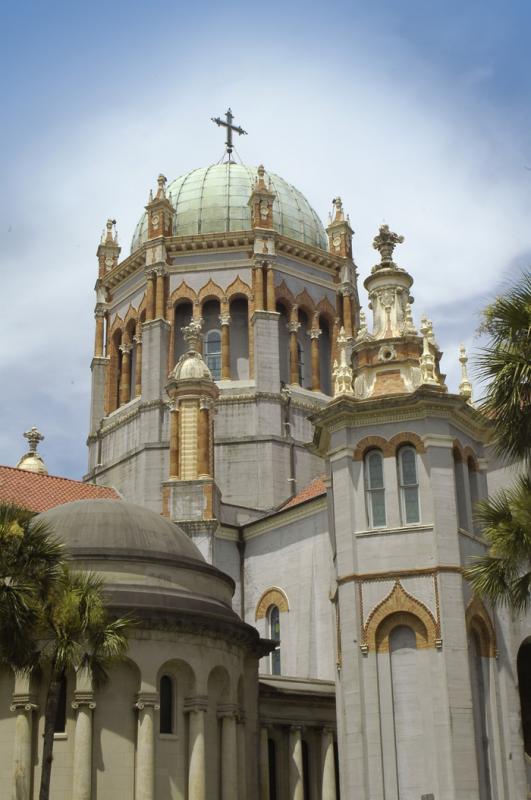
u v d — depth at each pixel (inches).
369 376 1710.1
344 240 2869.1
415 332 1720.0
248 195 2829.7
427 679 1491.1
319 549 2155.5
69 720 1482.5
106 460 2677.2
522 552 1130.7
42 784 1224.8
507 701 1571.1
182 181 2925.7
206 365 2517.2
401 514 1589.6
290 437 2524.6
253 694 1784.0
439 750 1448.1
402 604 1534.2
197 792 1526.8
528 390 1058.7
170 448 2331.4
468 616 1545.3
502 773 1509.6
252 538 2346.2
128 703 1520.7
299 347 2709.2
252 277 2659.9
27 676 1434.5
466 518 1624.0
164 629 1569.9
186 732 1565.0
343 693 1540.4
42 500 2244.1
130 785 1481.3
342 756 1547.7
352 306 2819.9
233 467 2475.4
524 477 1203.9
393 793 1450.5
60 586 1283.2
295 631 2160.4
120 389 2755.9
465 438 1684.3
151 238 2706.7
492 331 1085.1
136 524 1724.9
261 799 1785.2
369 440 1631.4
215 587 1760.6
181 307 2701.8
